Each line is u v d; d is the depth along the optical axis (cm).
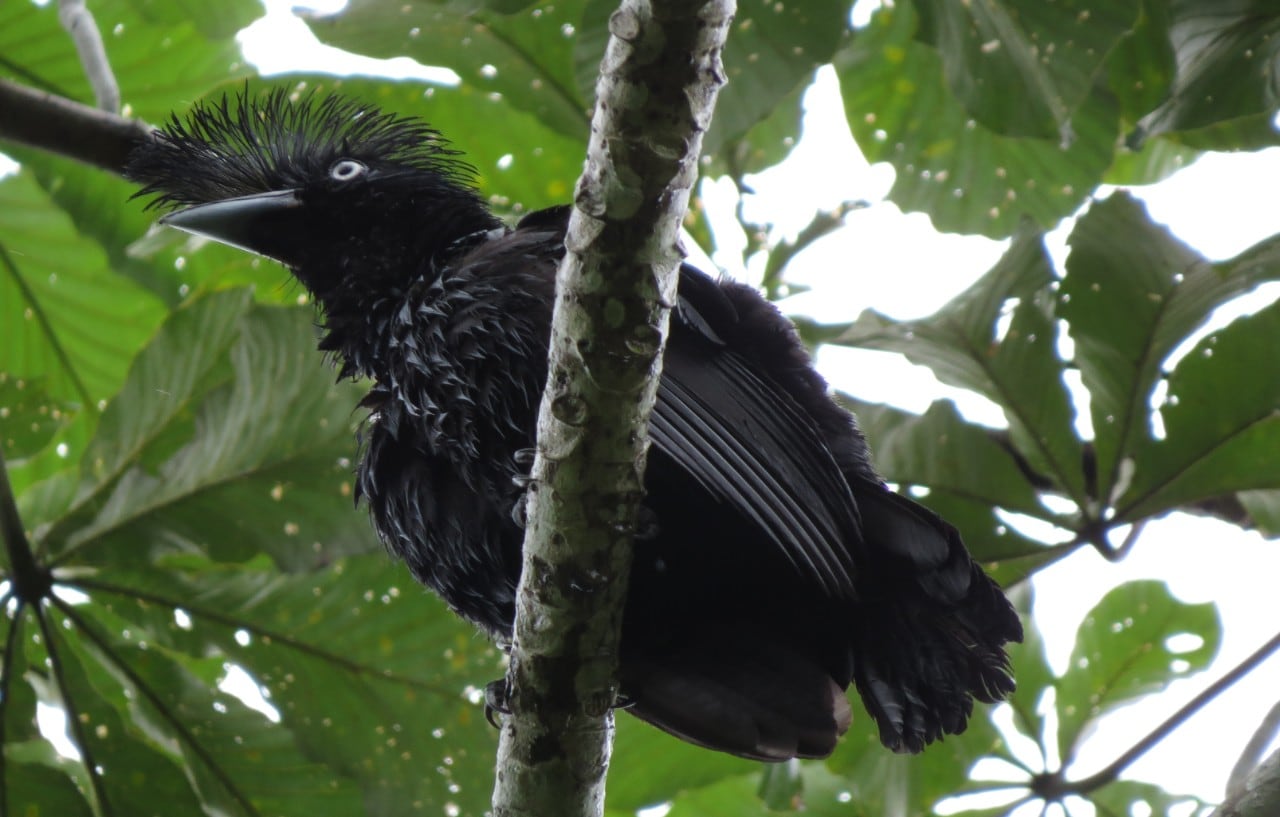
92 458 864
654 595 692
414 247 782
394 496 739
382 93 1038
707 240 1030
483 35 975
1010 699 990
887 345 940
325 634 888
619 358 526
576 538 567
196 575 877
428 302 711
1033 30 863
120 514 861
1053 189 1050
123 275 1154
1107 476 899
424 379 700
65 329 1235
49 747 954
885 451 926
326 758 884
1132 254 902
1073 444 912
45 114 895
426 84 1048
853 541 667
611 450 548
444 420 692
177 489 866
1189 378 879
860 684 718
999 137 1033
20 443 1070
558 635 592
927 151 1063
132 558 861
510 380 676
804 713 702
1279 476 873
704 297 742
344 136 849
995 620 662
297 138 867
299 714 888
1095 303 901
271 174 852
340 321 786
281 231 803
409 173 812
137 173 895
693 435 661
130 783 848
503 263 704
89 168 1117
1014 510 917
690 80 472
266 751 885
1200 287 894
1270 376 866
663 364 680
